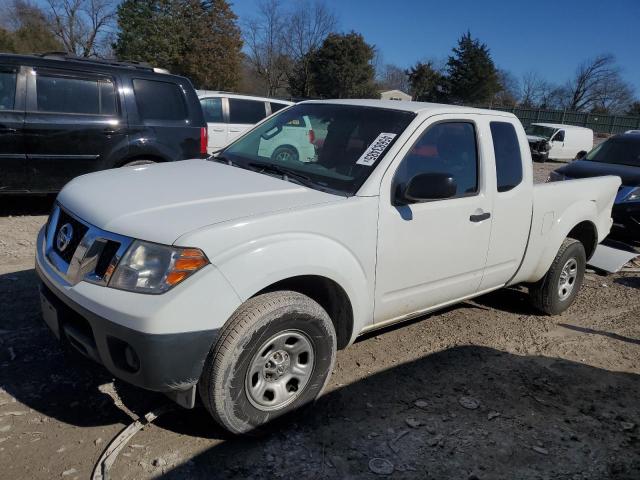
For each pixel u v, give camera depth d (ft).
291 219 9.41
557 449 10.27
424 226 11.49
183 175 11.28
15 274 16.24
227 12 150.10
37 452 8.97
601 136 120.88
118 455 9.02
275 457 9.32
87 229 9.16
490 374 12.89
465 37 187.42
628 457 10.21
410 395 11.64
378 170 10.80
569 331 15.93
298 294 9.52
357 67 173.06
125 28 146.41
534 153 74.84
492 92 189.16
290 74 181.98
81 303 8.52
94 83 22.81
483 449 10.05
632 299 19.04
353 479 8.98
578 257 16.63
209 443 9.52
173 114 24.68
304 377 9.96
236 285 8.59
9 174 21.57
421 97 209.87
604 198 17.54
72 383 10.92
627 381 13.17
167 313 8.05
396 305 11.69
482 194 12.80
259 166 12.16
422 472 9.30
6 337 12.41
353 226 10.24
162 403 10.45
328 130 12.35
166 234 8.44
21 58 21.48
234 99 38.47
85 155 22.72
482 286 13.83
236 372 8.82
